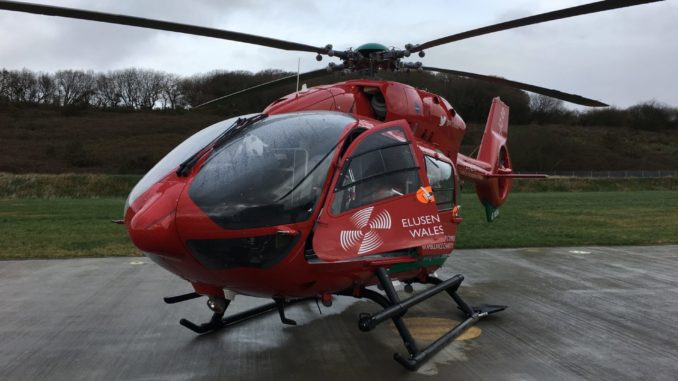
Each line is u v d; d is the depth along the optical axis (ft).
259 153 13.85
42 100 276.82
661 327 18.25
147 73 288.71
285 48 20.21
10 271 28.78
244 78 263.29
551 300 22.35
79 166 169.78
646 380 13.43
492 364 14.60
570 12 17.44
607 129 282.77
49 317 19.62
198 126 235.40
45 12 15.99
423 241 15.17
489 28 19.03
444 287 17.94
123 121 242.78
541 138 236.84
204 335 17.58
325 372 14.16
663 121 295.07
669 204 84.43
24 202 94.22
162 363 14.87
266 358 15.34
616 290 24.26
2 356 15.35
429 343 16.58
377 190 14.80
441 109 21.13
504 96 255.09
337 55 20.67
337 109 18.03
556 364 14.58
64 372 14.11
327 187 13.92
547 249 37.45
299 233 13.35
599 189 161.99
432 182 18.67
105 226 50.70
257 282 13.75
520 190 155.74
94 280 26.40
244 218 12.93
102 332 17.78
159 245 12.98
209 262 13.24
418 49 21.35
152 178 14.39
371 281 16.31
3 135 204.23
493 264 31.45
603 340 16.79
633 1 16.31
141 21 17.06
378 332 17.92
